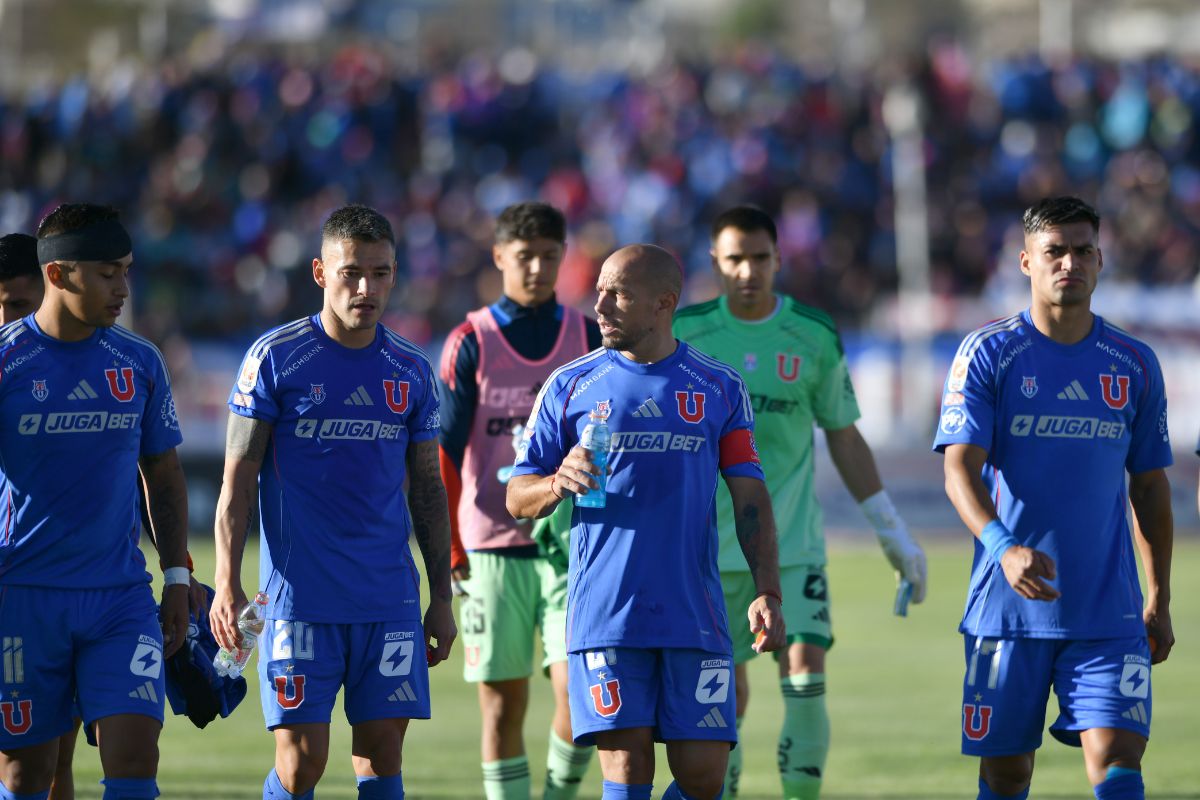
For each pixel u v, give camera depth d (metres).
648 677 19.02
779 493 25.66
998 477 20.50
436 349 79.94
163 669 19.33
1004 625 20.19
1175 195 98.50
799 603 25.34
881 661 42.91
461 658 43.78
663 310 19.34
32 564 19.05
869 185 94.12
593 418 19.08
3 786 19.59
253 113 94.12
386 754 20.16
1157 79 102.75
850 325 86.00
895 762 30.00
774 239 25.78
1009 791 20.75
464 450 25.81
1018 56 106.62
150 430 19.92
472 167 95.12
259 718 34.72
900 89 96.62
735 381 19.62
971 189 94.94
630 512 19.03
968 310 75.06
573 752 24.53
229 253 86.31
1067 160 99.38
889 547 25.98
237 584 19.64
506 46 176.62
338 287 19.75
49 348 19.22
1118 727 19.59
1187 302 73.69
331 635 20.02
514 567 25.27
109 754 18.62
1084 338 20.52
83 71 145.62
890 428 71.62
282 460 20.14
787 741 25.05
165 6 148.12
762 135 94.25
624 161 95.25
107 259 18.92
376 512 20.19
